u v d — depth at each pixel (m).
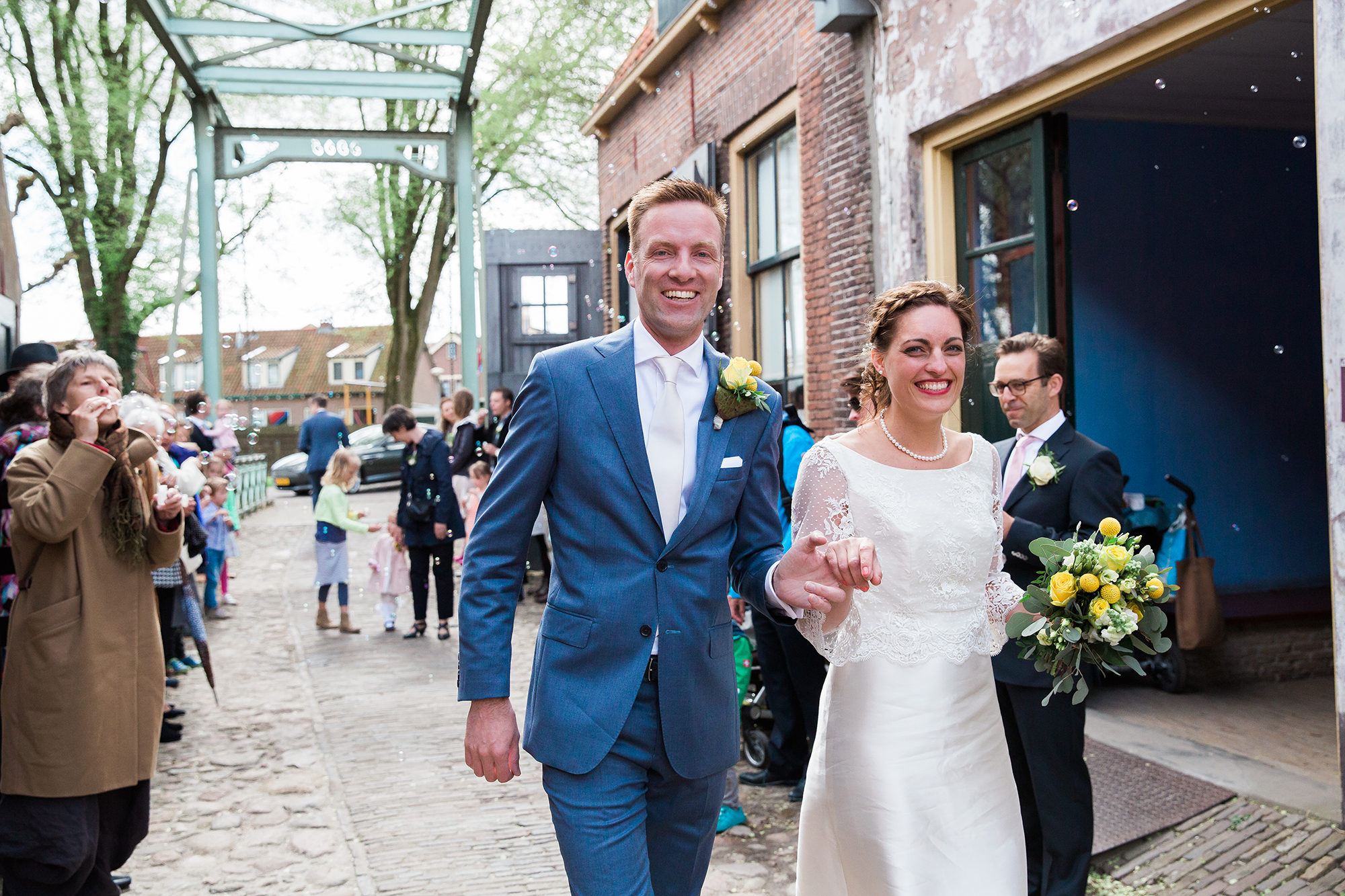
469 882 3.38
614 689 1.94
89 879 2.92
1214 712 4.82
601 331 13.55
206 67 10.95
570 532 2.00
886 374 2.32
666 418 2.04
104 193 18.31
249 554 12.11
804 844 2.32
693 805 2.06
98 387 2.87
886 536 2.21
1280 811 3.46
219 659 6.73
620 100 10.77
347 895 3.30
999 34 4.90
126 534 2.85
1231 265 6.61
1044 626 2.14
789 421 3.75
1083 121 6.32
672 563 1.99
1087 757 4.15
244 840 3.75
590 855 1.88
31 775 2.71
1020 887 2.17
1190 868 3.19
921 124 5.60
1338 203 3.14
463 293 12.10
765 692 4.19
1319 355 6.82
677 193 2.05
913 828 2.11
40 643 2.75
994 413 5.48
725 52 8.27
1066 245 5.02
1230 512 6.59
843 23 6.07
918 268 5.79
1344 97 3.10
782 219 7.71
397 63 18.47
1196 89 5.70
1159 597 2.08
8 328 4.66
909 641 2.18
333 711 5.45
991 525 2.31
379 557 7.79
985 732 2.23
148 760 2.94
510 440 2.04
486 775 1.97
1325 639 5.54
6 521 3.09
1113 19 4.18
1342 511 3.15
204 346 11.59
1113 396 6.37
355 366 52.16
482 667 1.97
